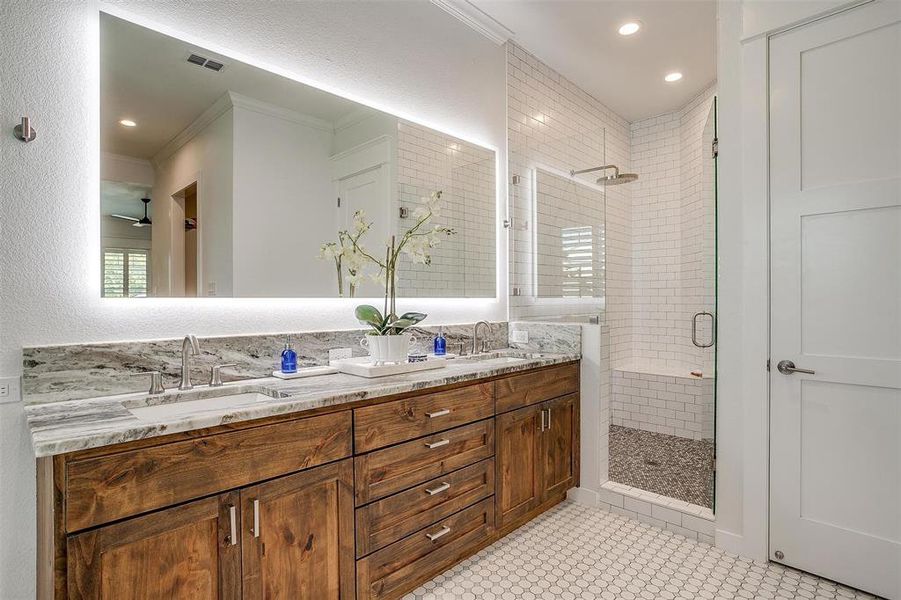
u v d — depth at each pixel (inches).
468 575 78.7
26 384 57.1
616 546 88.7
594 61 140.2
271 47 81.7
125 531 45.3
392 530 68.5
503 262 127.4
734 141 87.4
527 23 121.0
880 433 72.9
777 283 82.3
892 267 72.1
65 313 60.6
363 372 77.2
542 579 77.6
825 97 77.9
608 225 168.9
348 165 92.9
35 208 58.7
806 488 79.4
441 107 111.0
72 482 42.6
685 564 82.2
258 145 80.3
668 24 120.8
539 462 97.0
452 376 77.4
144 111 68.1
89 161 62.8
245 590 53.0
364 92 95.3
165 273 69.4
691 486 107.2
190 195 72.4
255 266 79.5
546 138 141.4
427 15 107.9
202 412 52.7
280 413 55.6
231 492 52.2
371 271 96.1
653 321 179.0
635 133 186.5
